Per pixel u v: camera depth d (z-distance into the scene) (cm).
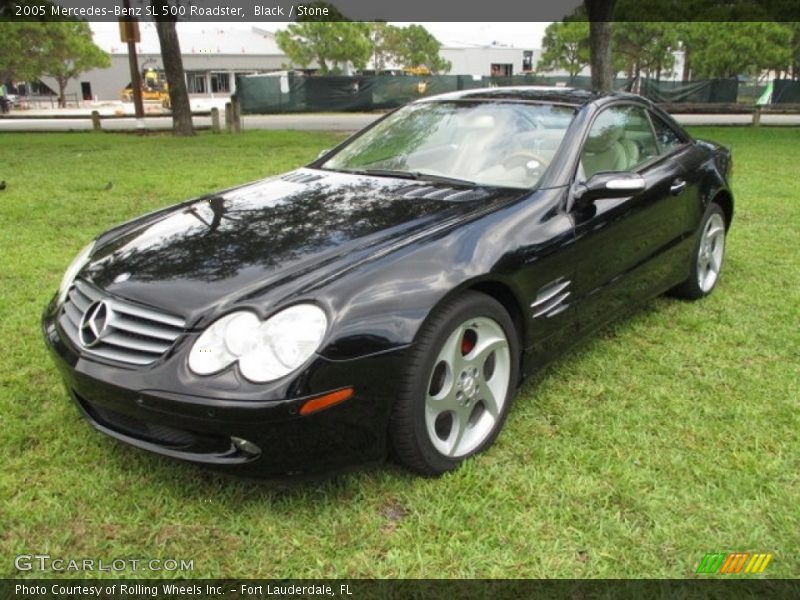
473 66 5444
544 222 316
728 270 546
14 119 2641
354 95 2958
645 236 388
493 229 296
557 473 283
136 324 257
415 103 433
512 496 268
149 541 246
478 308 277
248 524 254
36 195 808
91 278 287
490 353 292
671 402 340
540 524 254
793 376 369
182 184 899
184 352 243
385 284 256
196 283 261
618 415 328
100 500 266
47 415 322
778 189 887
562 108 383
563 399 343
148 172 1002
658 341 412
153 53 4709
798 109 2905
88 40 4378
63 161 1135
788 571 234
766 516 259
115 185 885
